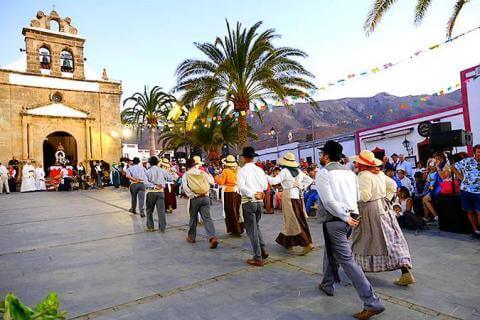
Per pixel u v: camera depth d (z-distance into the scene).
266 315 3.38
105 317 3.46
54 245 6.63
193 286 4.21
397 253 3.95
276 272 4.65
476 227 6.11
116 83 27.25
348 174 3.53
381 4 9.85
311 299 3.72
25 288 4.36
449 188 6.66
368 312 3.17
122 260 5.46
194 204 6.26
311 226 7.70
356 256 4.16
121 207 11.66
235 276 4.54
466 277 4.18
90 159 25.25
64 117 24.69
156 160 7.73
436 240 6.00
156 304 3.73
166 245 6.36
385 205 4.10
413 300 3.59
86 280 4.58
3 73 22.81
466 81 11.00
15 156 22.83
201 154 29.45
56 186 20.59
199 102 15.49
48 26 25.12
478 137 10.67
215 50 15.38
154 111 28.45
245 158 5.16
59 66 25.14
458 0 10.20
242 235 7.06
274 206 10.34
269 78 14.36
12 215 10.59
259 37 14.93
